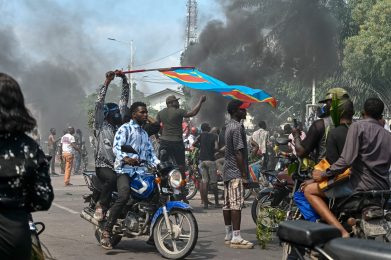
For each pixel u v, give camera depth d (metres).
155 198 7.83
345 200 5.78
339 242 3.27
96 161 8.12
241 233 9.73
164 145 11.63
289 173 6.86
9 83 3.70
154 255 7.78
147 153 8.04
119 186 7.75
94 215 8.12
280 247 8.49
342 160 5.70
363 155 5.80
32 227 4.38
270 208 8.35
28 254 3.72
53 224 10.17
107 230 7.86
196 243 8.23
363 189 5.78
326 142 6.14
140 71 9.10
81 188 17.30
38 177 3.73
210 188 13.07
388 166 5.89
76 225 10.09
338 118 6.12
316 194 5.84
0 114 3.66
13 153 3.67
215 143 12.92
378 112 5.95
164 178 7.72
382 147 5.83
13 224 3.65
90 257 7.59
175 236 7.59
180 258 7.49
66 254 7.73
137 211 7.89
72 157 18.58
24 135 3.75
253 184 8.62
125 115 8.96
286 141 7.30
